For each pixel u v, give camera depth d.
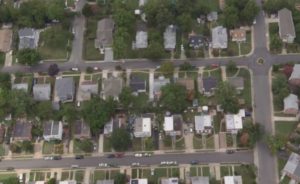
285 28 197.38
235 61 197.62
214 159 173.38
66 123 186.62
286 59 195.38
